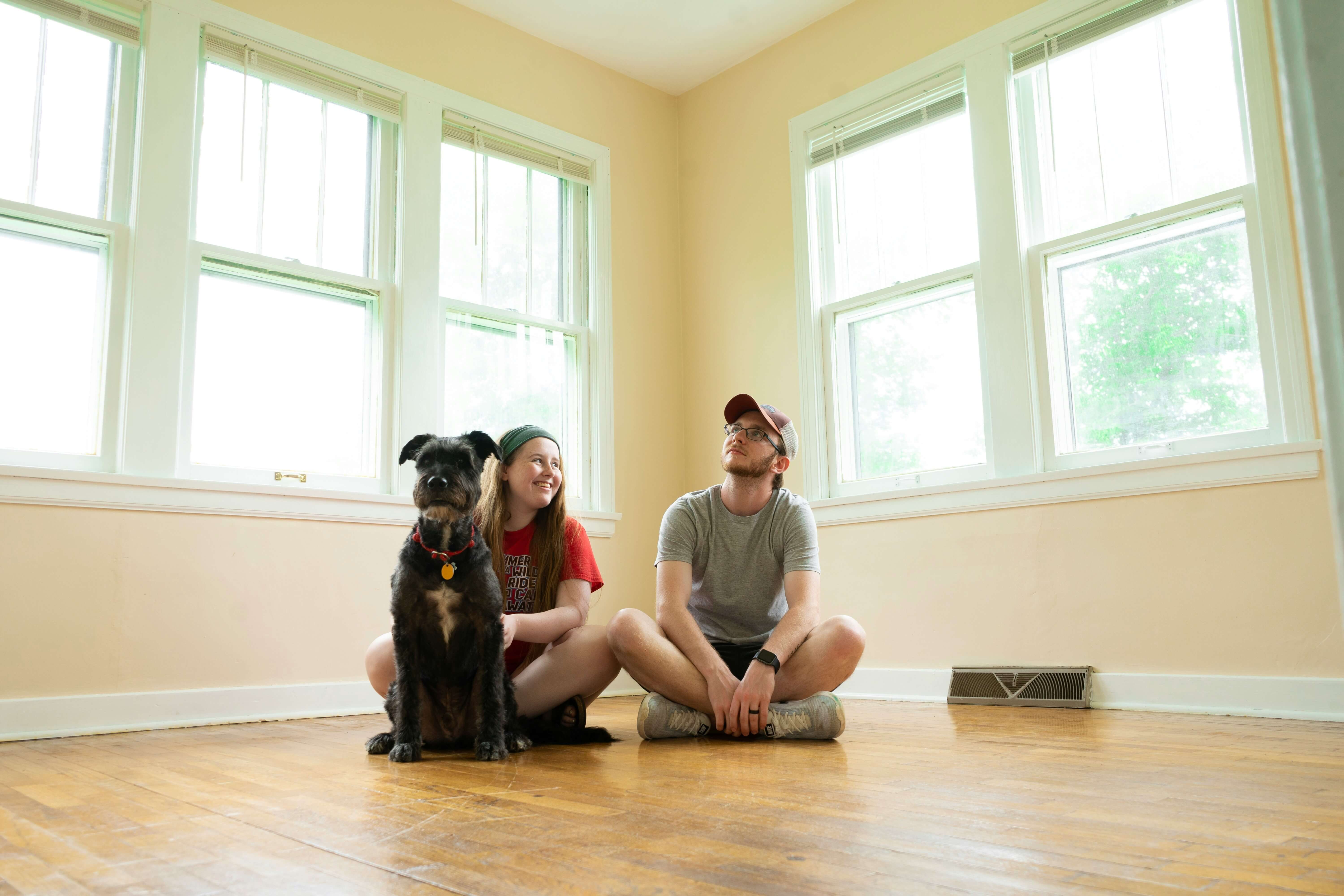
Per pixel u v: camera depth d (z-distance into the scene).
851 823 1.28
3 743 2.66
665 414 4.95
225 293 3.50
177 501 3.16
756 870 1.02
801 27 4.64
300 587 3.42
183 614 3.14
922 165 4.14
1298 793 1.50
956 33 4.01
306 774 1.85
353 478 3.71
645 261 4.99
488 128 4.38
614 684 4.41
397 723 2.06
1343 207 0.29
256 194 3.62
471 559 1.97
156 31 3.37
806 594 2.41
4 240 3.05
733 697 2.25
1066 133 3.69
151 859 1.12
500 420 4.26
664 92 5.23
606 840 1.18
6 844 1.22
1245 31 3.17
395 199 4.03
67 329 3.14
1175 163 3.37
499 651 2.03
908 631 3.84
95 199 3.24
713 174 5.04
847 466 4.27
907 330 4.12
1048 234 3.70
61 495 2.93
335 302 3.81
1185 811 1.35
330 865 1.08
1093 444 3.50
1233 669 2.98
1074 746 2.16
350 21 3.93
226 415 3.45
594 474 4.60
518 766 1.88
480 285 4.28
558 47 4.74
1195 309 3.28
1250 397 3.12
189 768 2.00
